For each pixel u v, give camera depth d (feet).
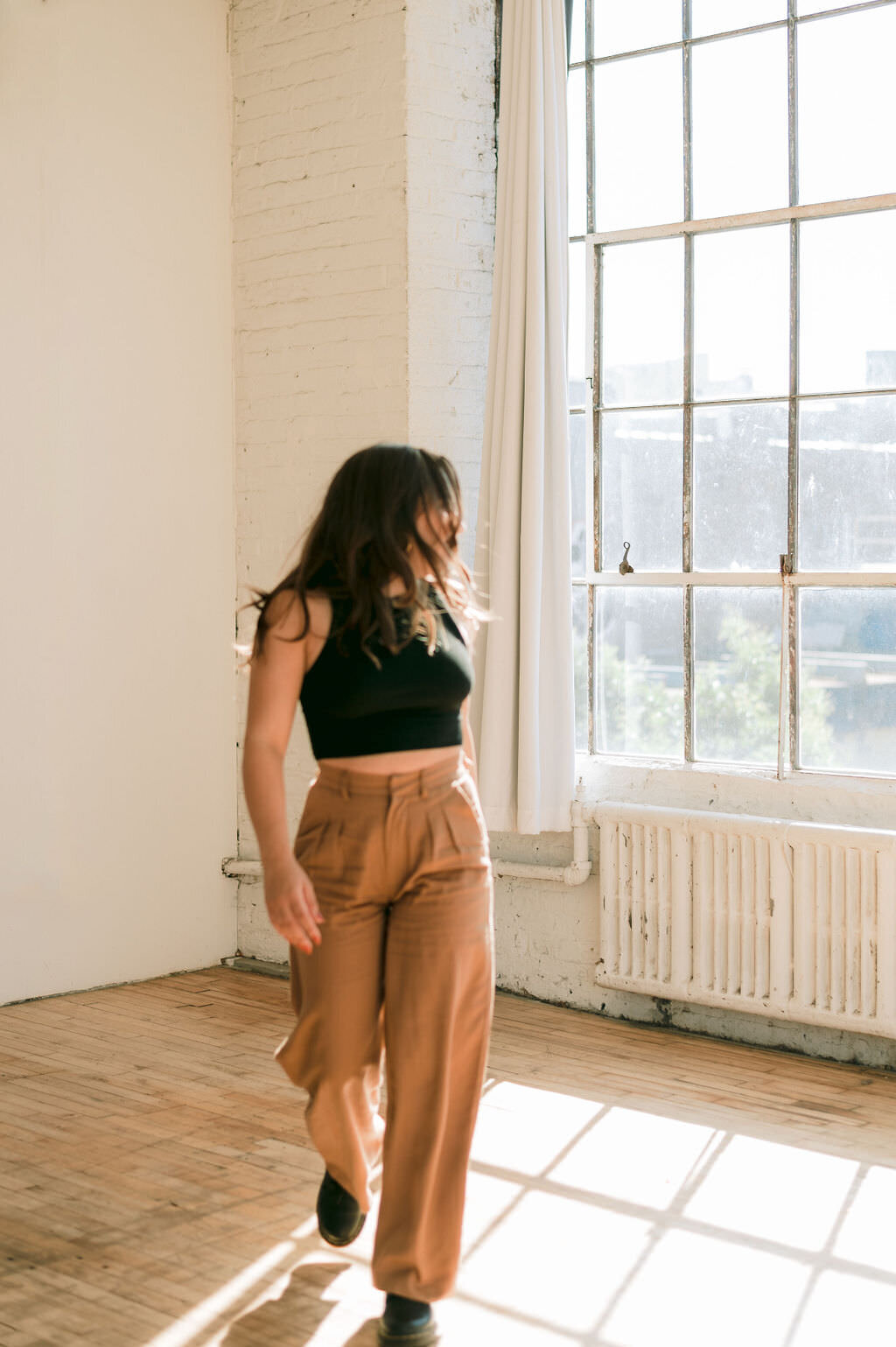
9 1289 7.98
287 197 15.34
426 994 7.00
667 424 13.91
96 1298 7.88
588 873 13.84
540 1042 13.01
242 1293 7.97
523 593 13.65
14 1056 12.51
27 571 14.21
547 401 13.75
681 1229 8.90
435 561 7.16
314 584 7.13
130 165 14.92
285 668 7.02
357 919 7.15
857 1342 7.45
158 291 15.23
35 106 14.10
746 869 12.48
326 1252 8.49
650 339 14.01
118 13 14.75
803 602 12.98
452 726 7.27
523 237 13.66
